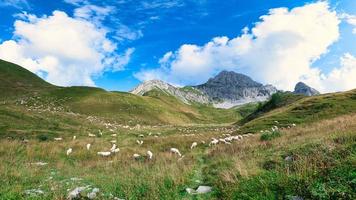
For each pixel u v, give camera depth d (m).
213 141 34.19
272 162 14.79
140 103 133.75
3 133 41.31
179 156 26.45
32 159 26.14
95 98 122.81
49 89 135.50
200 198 11.53
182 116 155.25
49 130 48.81
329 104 63.31
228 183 12.06
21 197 11.82
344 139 15.85
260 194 10.30
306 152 14.55
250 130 53.53
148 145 37.59
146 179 14.55
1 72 145.00
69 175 18.48
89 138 43.53
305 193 9.69
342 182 9.54
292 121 56.19
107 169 21.00
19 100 109.50
